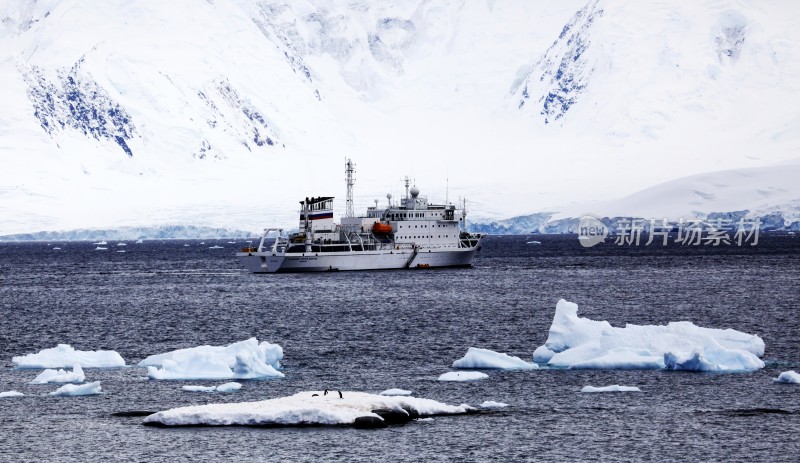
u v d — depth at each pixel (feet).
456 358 633.20
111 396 511.81
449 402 497.87
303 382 548.72
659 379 538.47
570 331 605.73
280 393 519.60
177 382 544.62
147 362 600.39
